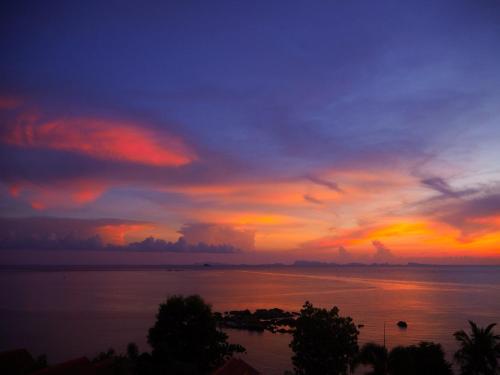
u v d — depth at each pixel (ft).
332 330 164.55
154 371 176.96
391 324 406.62
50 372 122.21
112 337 325.21
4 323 388.98
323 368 162.09
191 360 189.78
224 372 126.00
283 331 375.86
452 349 294.46
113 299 604.49
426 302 599.57
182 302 203.10
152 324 382.63
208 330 197.26
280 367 254.68
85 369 131.44
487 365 151.23
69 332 345.10
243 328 390.63
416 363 147.95
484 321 427.33
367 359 150.10
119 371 146.82
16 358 145.07
